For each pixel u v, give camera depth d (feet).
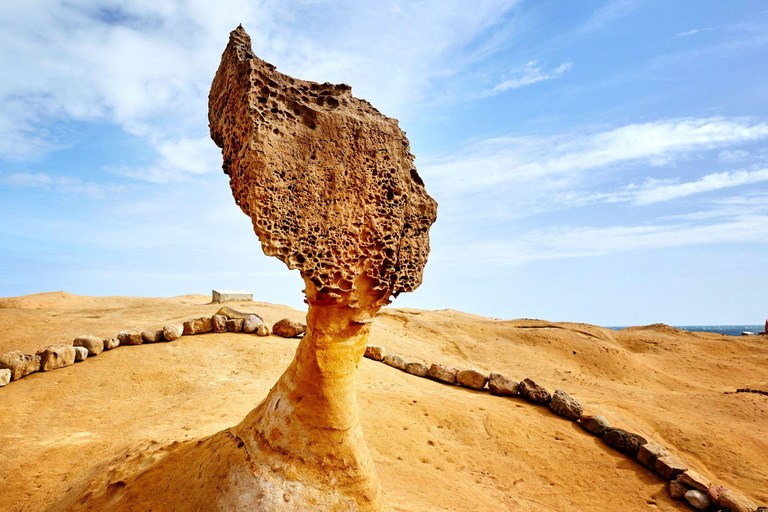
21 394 25.89
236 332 38.24
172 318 47.24
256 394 26.02
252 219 12.33
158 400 26.27
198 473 13.42
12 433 21.85
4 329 39.93
